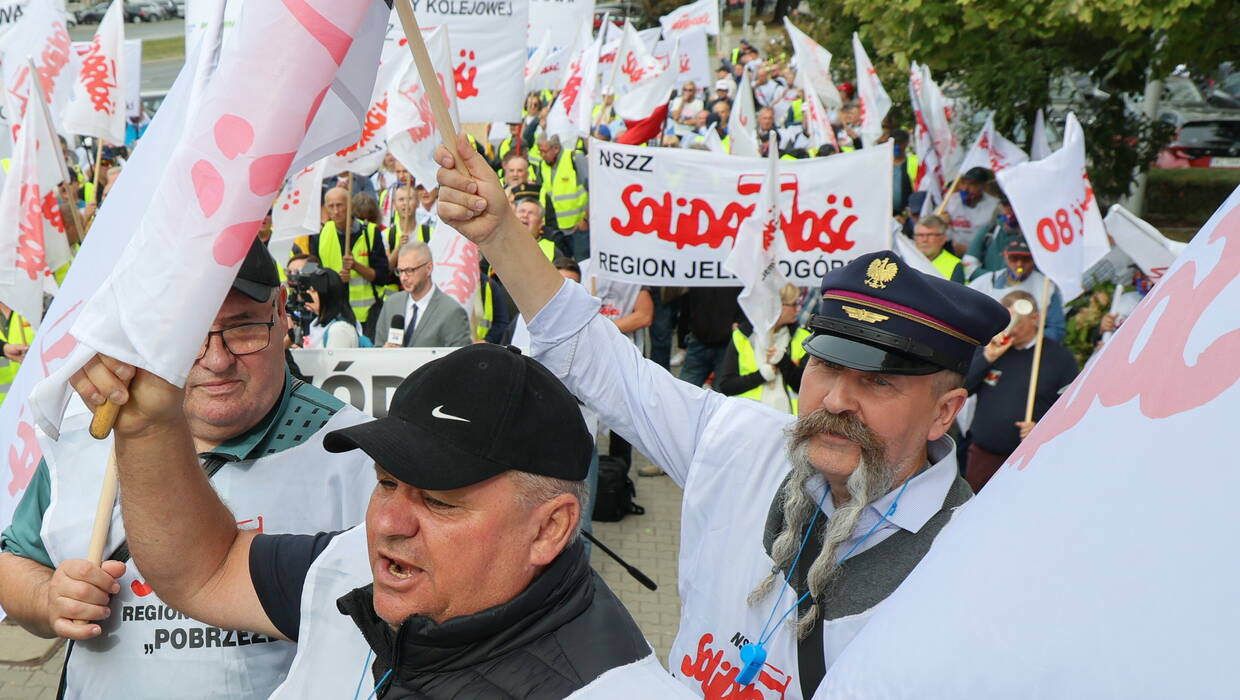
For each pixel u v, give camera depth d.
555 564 1.40
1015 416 4.92
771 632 1.96
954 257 7.19
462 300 5.68
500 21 6.43
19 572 2.15
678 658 2.17
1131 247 5.02
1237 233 0.62
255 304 2.15
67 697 2.17
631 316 6.91
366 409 3.15
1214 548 0.53
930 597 0.71
